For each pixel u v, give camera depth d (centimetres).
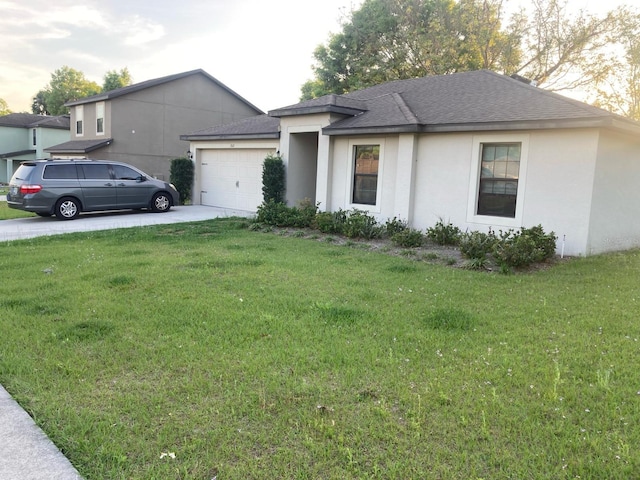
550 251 852
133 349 426
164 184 1612
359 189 1285
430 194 1120
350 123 1248
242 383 361
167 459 270
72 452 277
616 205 986
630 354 419
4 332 465
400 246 1001
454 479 254
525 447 280
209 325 486
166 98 2325
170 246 966
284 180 1469
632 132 920
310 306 549
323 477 256
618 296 620
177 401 335
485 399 335
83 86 5981
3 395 343
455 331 475
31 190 1338
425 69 2752
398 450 278
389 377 371
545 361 403
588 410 320
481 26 2600
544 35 2533
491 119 991
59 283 655
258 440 289
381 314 527
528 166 964
